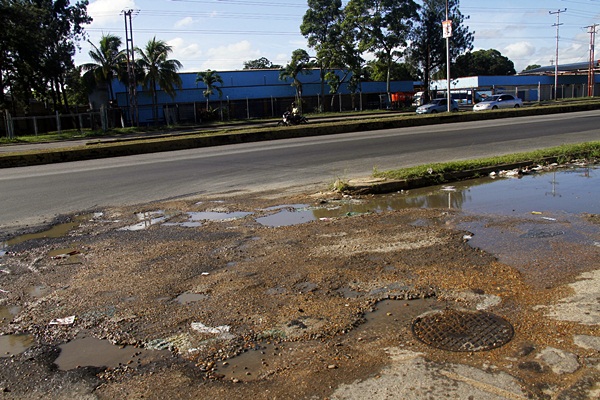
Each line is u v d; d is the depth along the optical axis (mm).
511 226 6863
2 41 43625
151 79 46344
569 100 61188
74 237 7457
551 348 3602
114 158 18281
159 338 4086
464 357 3547
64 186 11984
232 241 6785
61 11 52781
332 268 5488
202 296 4918
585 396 3047
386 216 7746
